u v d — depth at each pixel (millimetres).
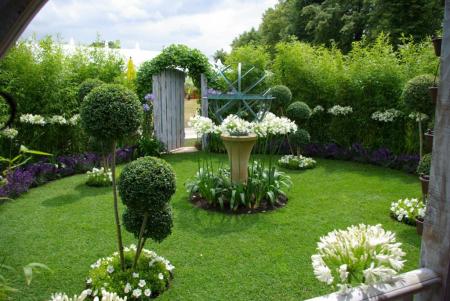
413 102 4012
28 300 2176
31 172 4750
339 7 15586
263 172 4273
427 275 1226
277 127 4035
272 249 2881
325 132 7090
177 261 2686
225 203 3941
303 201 4117
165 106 7113
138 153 6586
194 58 7199
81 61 6449
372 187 4656
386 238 1328
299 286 2338
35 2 708
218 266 2607
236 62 7887
